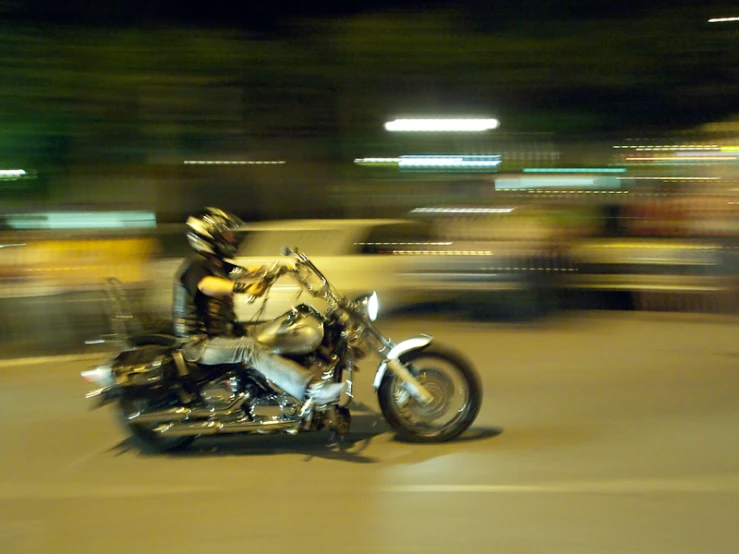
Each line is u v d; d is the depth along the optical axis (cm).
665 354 904
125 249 1068
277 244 973
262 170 1552
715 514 462
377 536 440
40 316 1038
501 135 1491
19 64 1371
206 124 1488
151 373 568
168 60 1443
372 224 1022
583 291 1210
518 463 554
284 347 566
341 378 579
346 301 579
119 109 1445
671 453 569
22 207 1388
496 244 1088
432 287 1042
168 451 600
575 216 1197
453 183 1416
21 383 824
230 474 549
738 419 650
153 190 1522
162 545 436
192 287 574
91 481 541
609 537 433
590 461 555
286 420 568
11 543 444
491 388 760
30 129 1406
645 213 1196
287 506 487
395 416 593
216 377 580
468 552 418
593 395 731
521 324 1096
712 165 1245
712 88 1583
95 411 714
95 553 429
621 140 1403
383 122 1531
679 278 1166
